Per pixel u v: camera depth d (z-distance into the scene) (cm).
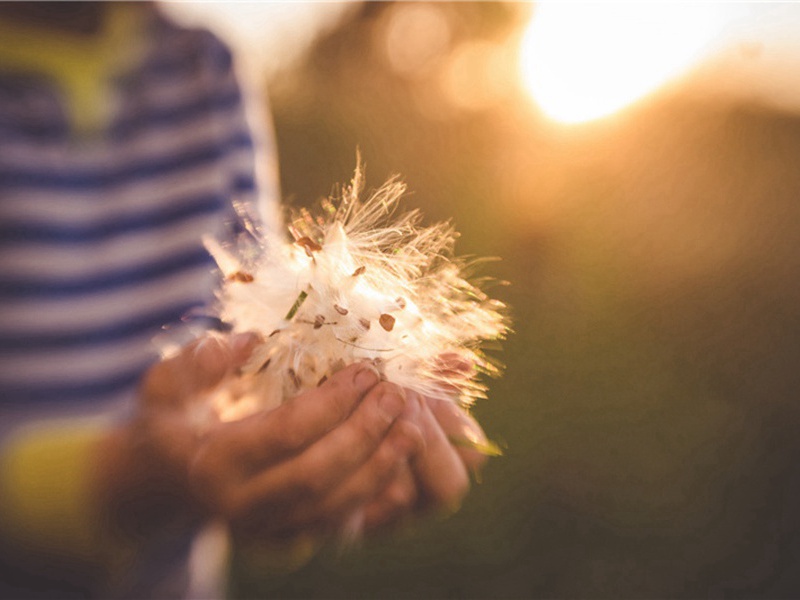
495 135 815
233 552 342
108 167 171
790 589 358
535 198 710
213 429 97
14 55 164
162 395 101
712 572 365
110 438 98
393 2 1170
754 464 447
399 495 107
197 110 184
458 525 375
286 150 849
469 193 712
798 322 690
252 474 96
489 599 339
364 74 1144
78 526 100
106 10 178
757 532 389
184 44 190
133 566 140
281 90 1066
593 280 690
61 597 113
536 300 629
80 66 171
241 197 189
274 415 96
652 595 351
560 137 815
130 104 178
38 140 162
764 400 533
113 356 161
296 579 337
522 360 525
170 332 130
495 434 440
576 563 362
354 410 98
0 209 156
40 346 155
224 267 121
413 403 105
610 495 407
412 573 346
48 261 158
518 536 374
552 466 422
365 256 124
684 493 414
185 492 97
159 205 171
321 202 129
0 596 110
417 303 124
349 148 839
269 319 115
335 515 101
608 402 495
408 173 762
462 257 131
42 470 98
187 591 162
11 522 99
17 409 152
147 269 166
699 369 577
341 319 114
